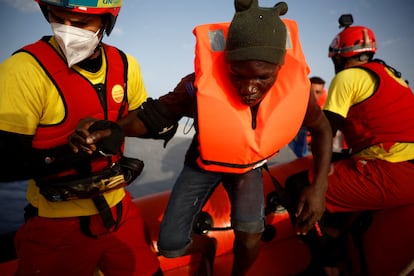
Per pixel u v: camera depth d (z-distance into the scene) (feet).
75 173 4.01
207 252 5.75
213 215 6.57
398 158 5.97
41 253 4.22
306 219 4.92
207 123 3.85
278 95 4.02
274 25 3.28
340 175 6.31
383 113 5.98
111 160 4.21
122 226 4.66
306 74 4.14
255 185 4.63
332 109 6.19
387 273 6.06
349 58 6.77
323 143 4.76
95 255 4.47
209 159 4.11
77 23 3.64
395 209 6.13
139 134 4.30
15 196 8.23
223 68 3.86
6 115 3.48
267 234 7.18
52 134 3.87
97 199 4.20
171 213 4.61
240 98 3.87
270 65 3.31
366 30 6.62
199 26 3.96
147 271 4.74
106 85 4.13
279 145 4.24
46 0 3.41
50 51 3.78
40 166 3.72
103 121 3.42
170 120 4.24
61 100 3.79
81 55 3.68
